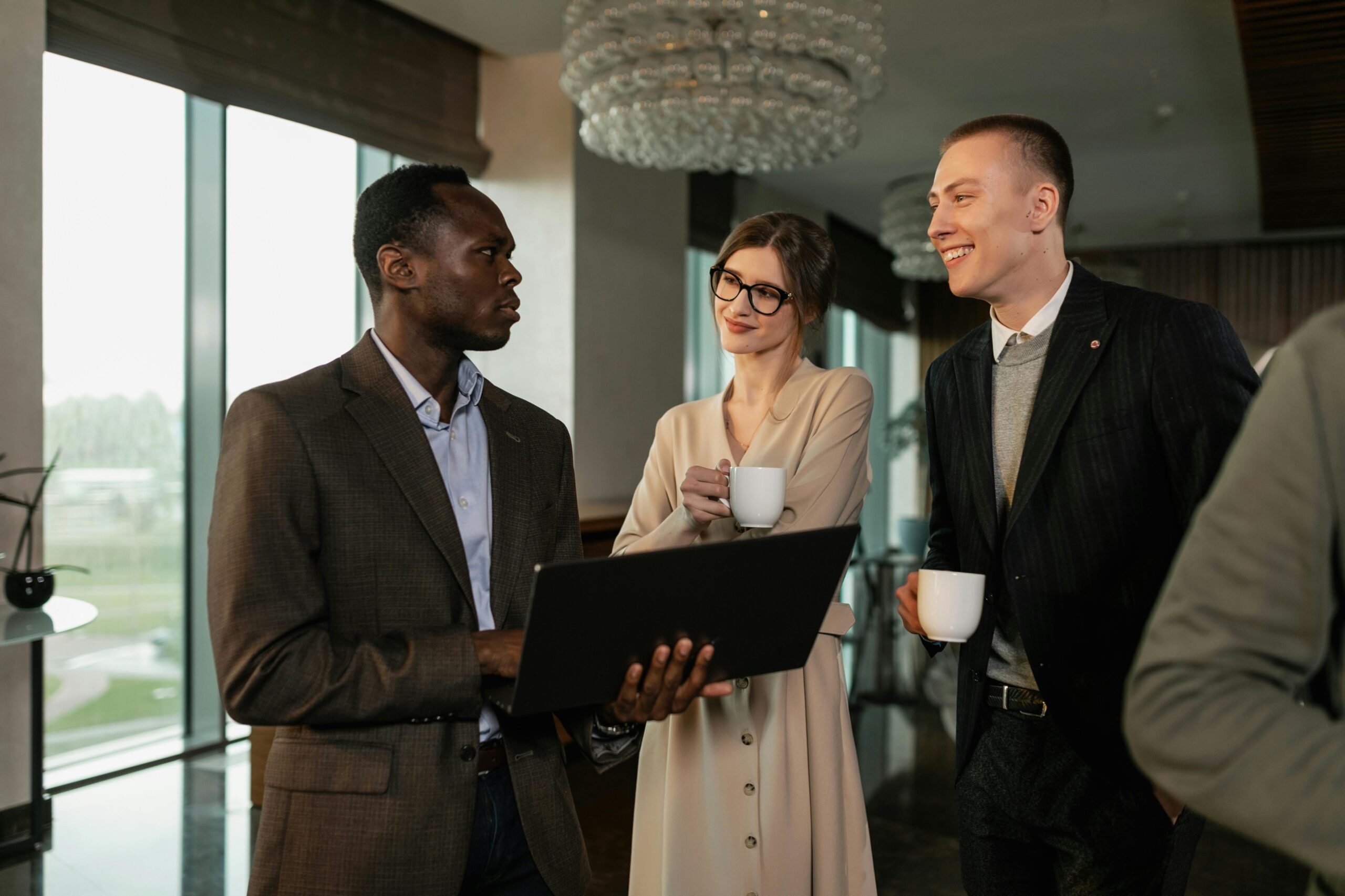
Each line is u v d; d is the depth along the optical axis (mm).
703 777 1566
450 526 1202
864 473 1659
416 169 1257
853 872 1573
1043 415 1474
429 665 1099
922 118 5766
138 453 3748
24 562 2918
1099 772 1419
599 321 4875
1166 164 6688
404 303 1250
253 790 3283
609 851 2977
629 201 5113
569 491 1450
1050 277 1523
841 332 9078
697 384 7016
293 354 4207
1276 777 604
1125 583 1418
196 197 3875
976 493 1580
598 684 1080
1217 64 4848
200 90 3482
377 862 1103
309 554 1133
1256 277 9023
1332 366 642
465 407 1330
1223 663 640
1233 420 1340
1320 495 635
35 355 2955
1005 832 1577
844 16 2980
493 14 4238
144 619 3811
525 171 4762
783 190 7363
